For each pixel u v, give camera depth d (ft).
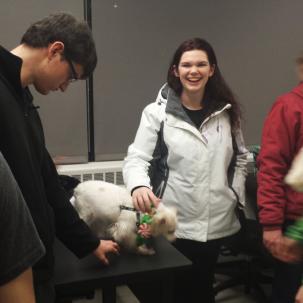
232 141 6.19
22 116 3.47
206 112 6.03
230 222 6.20
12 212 2.33
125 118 8.91
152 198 4.92
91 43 3.72
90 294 6.51
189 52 5.75
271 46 9.62
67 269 4.41
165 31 8.80
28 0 7.82
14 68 3.40
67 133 8.56
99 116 8.73
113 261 4.62
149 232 4.66
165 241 5.17
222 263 9.24
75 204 5.04
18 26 7.85
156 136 5.95
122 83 8.75
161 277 4.52
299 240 3.31
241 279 8.76
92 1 8.23
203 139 5.84
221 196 5.98
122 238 4.70
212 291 6.59
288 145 5.43
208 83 6.13
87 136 8.74
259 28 9.45
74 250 4.40
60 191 4.35
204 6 8.96
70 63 3.66
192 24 8.96
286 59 9.79
